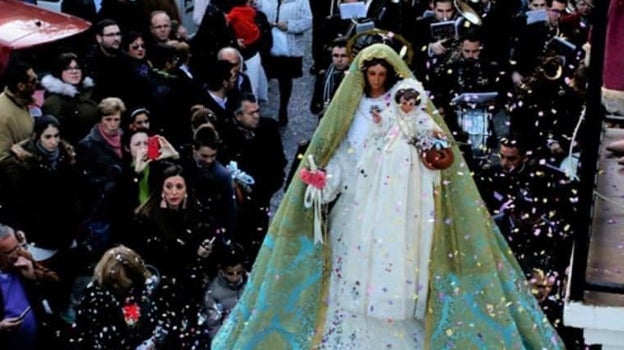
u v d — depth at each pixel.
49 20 26.77
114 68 27.11
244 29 31.70
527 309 15.95
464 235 15.36
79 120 26.33
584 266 12.84
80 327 18.70
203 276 20.92
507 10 29.11
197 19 32.91
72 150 23.61
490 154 25.58
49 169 23.25
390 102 15.44
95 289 18.77
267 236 15.84
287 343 15.67
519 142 22.73
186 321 19.73
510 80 28.73
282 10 32.38
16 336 20.56
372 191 15.34
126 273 18.73
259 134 25.34
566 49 26.42
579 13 29.86
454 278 15.33
